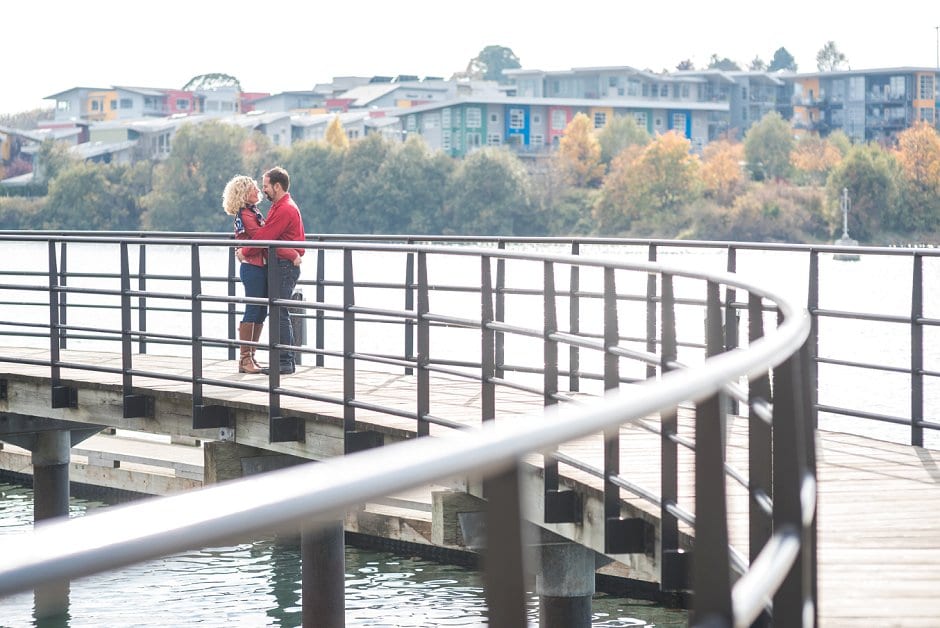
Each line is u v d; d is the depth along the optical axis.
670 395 2.54
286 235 18.48
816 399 14.59
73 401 18.16
